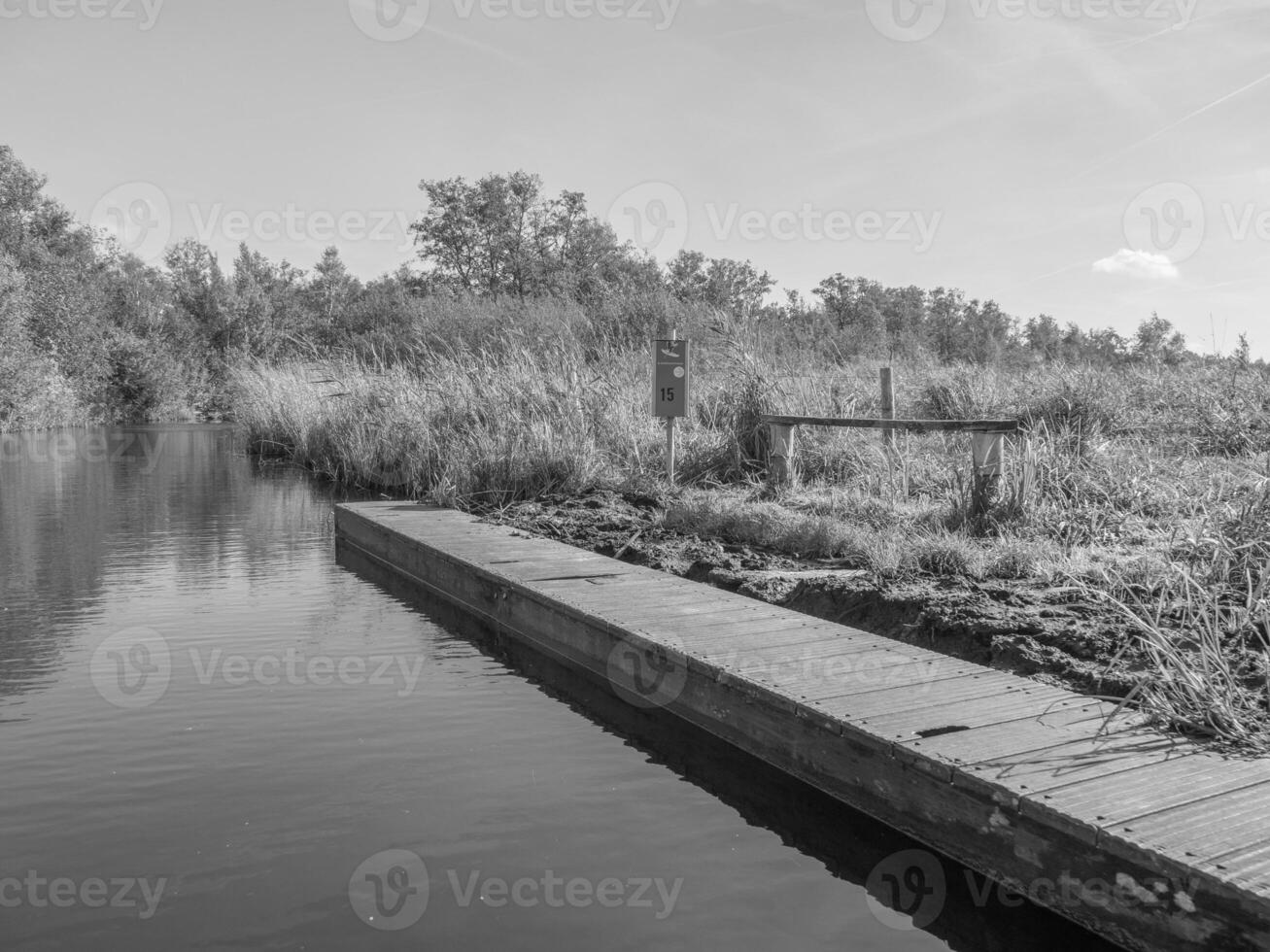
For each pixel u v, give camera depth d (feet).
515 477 35.96
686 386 34.04
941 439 35.73
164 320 136.87
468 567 23.25
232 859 10.80
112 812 11.93
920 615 17.60
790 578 21.27
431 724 15.20
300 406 62.34
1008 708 13.00
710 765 13.97
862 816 12.17
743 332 42.98
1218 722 12.12
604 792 12.84
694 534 27.25
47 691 16.53
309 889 10.19
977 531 24.32
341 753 13.91
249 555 29.73
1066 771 10.89
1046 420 32.04
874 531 24.63
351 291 162.50
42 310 107.04
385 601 23.66
